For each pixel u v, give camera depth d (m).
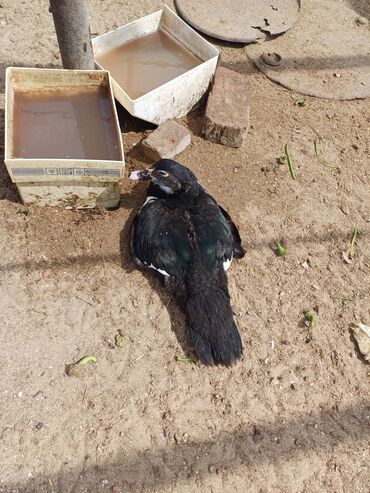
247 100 1.27
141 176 1.02
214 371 0.92
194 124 1.29
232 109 1.24
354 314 1.04
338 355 0.98
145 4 1.59
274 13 1.62
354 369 0.97
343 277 1.09
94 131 1.06
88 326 0.94
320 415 0.90
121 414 0.86
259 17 1.60
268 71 1.47
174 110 1.25
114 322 0.95
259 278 1.06
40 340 0.91
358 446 0.88
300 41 1.58
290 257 1.10
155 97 1.15
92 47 1.19
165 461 0.82
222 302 0.92
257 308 1.02
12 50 1.38
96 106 1.11
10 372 0.87
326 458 0.86
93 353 0.91
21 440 0.81
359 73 1.52
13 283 0.97
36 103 1.09
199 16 1.55
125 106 1.16
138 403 0.87
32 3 1.51
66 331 0.93
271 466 0.84
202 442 0.85
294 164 1.27
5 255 1.00
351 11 1.73
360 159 1.31
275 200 1.19
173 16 1.33
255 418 0.88
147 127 1.26
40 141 1.02
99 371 0.89
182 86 1.20
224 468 0.83
